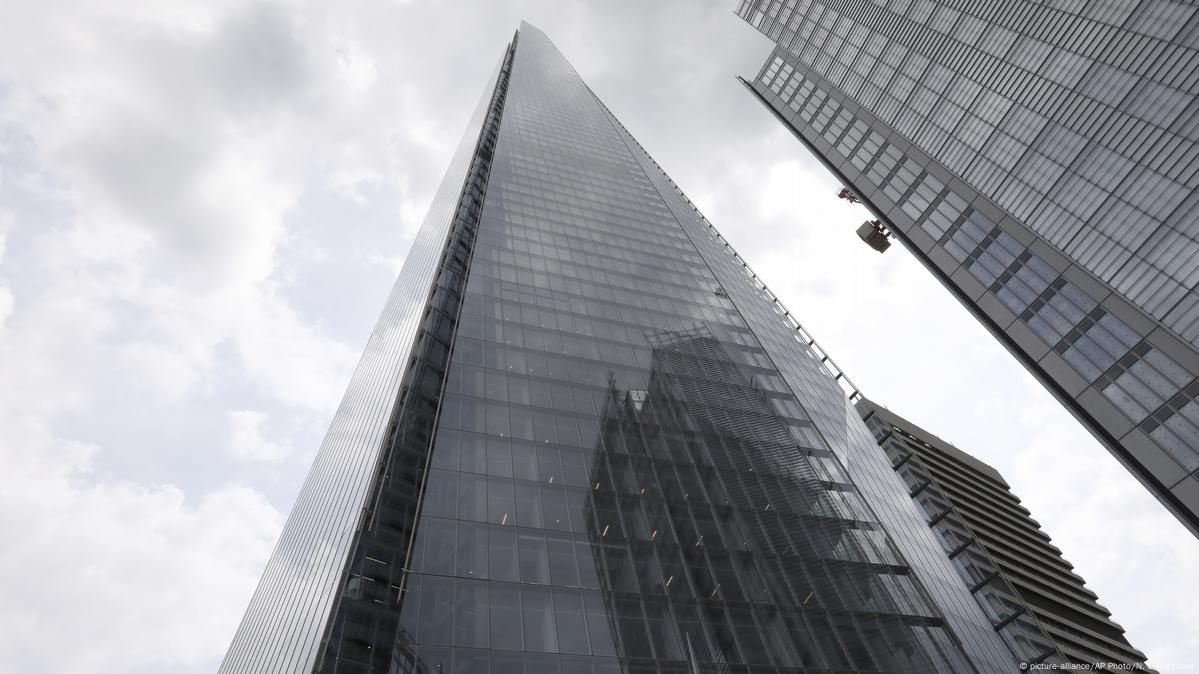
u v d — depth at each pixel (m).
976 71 70.69
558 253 61.38
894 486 57.00
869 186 82.88
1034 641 50.78
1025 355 58.12
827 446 49.78
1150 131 51.53
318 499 44.53
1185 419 44.41
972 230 66.44
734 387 51.31
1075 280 54.62
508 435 36.53
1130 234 50.94
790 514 39.75
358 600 24.86
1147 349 47.75
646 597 29.98
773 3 116.62
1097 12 58.81
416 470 32.06
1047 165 59.75
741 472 41.53
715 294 67.25
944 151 72.56
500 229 61.81
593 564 30.61
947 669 34.19
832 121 94.06
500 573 28.39
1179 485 44.47
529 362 43.59
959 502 89.69
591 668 25.88
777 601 32.84
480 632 25.64
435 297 46.22
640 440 40.38
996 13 69.75
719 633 29.67
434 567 27.56
